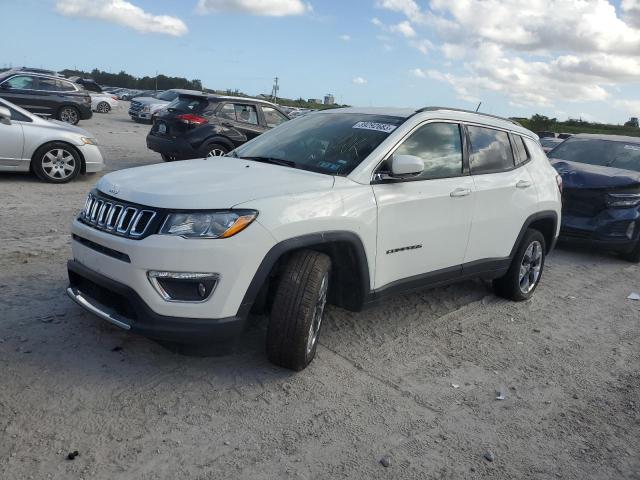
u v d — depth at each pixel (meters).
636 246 8.16
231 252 3.34
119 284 3.44
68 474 2.71
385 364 4.20
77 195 9.02
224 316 3.41
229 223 3.37
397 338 4.68
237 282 3.39
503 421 3.62
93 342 3.98
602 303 6.27
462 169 4.88
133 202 3.48
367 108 5.02
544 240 6.02
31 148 9.51
